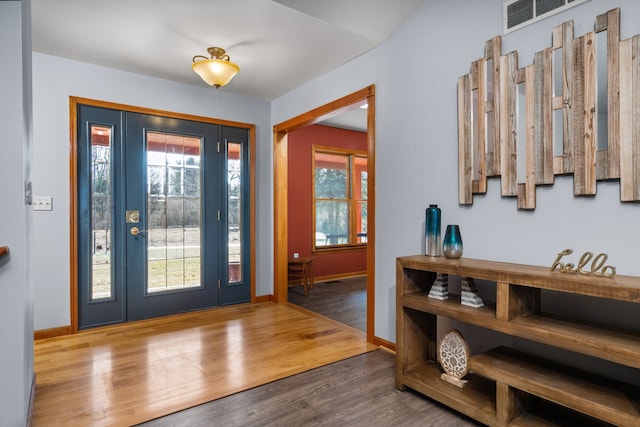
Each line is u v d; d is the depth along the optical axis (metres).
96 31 2.72
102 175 3.43
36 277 3.09
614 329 1.62
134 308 3.59
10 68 1.62
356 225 6.40
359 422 1.89
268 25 2.65
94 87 3.34
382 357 2.73
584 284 1.48
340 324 3.53
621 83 1.64
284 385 2.28
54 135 3.16
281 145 4.42
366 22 2.68
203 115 3.98
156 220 3.72
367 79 3.10
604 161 1.69
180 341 3.05
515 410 1.78
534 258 1.98
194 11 2.45
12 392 1.63
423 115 2.61
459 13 2.36
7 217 1.62
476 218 2.27
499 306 1.78
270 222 4.50
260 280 4.41
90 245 3.36
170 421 1.89
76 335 3.20
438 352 2.36
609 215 1.70
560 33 1.83
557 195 1.88
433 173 2.54
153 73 3.55
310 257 5.56
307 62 3.30
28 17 1.92
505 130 2.08
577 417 1.80
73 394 2.15
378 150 2.98
